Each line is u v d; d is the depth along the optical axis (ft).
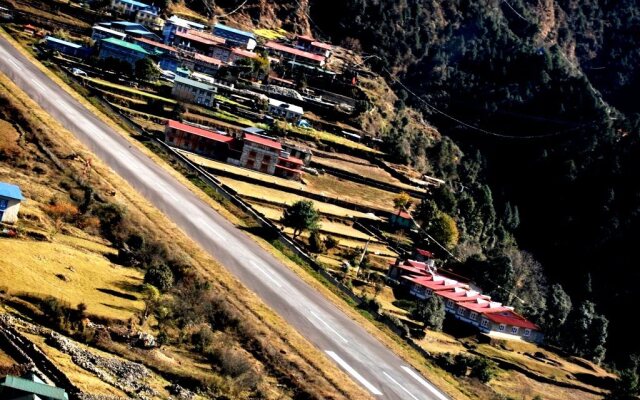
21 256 469.16
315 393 442.50
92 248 522.06
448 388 519.60
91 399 351.05
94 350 405.80
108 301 454.81
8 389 312.71
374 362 508.53
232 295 520.42
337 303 579.48
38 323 412.36
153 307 462.60
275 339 485.97
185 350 442.91
